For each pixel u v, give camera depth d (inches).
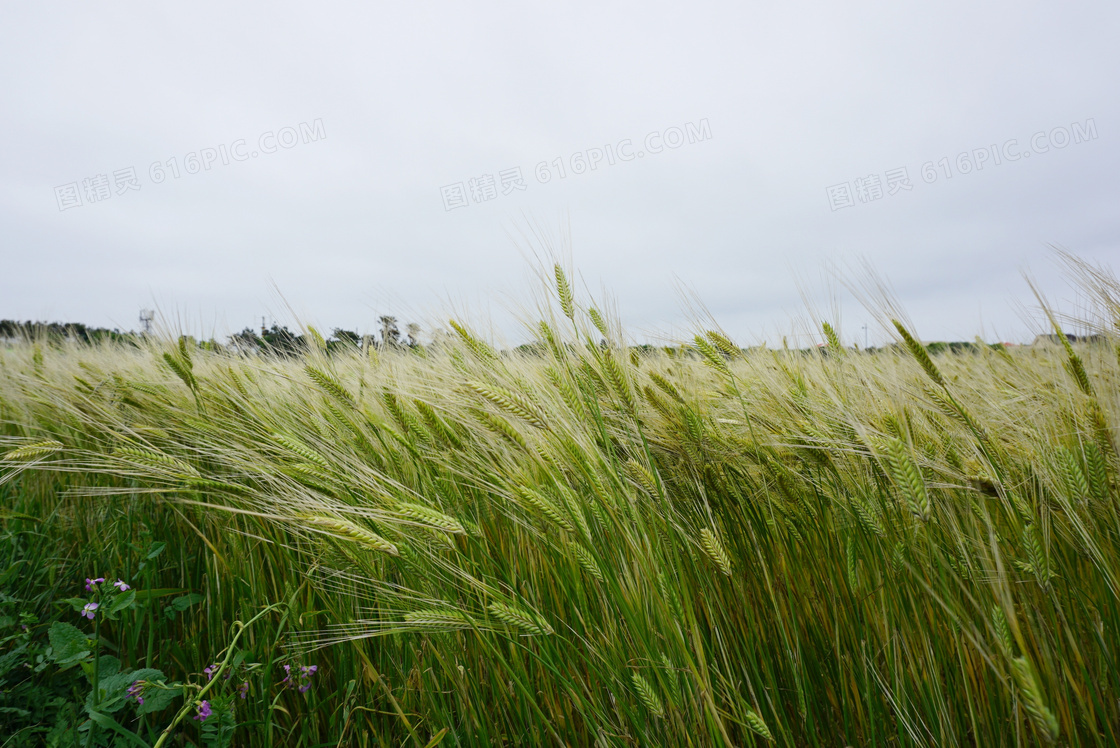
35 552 103.9
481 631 74.4
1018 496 70.3
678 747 67.2
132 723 77.0
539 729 72.3
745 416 103.7
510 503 89.9
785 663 81.3
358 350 141.4
